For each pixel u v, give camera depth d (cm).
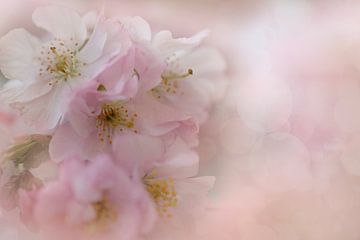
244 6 57
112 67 36
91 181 33
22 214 35
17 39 38
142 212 34
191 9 58
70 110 36
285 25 51
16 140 37
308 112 44
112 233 34
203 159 42
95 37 37
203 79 40
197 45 40
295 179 42
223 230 39
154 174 37
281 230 41
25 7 48
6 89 38
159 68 37
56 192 33
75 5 49
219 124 43
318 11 52
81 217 33
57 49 38
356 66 47
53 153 36
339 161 43
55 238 34
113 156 36
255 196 41
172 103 39
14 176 37
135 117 37
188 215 37
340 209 42
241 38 51
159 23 55
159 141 37
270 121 44
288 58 47
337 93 45
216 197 41
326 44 48
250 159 43
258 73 46
